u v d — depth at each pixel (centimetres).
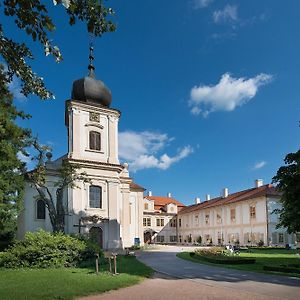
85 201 3966
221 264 2408
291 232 2283
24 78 773
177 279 1645
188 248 4844
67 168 3397
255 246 5416
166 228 8481
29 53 729
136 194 5303
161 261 2691
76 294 1201
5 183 2666
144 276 1705
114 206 4112
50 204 3256
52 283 1408
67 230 3819
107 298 1163
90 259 2353
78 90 4306
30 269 2033
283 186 2275
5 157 2664
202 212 7525
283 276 1733
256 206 5888
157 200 8931
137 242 5109
